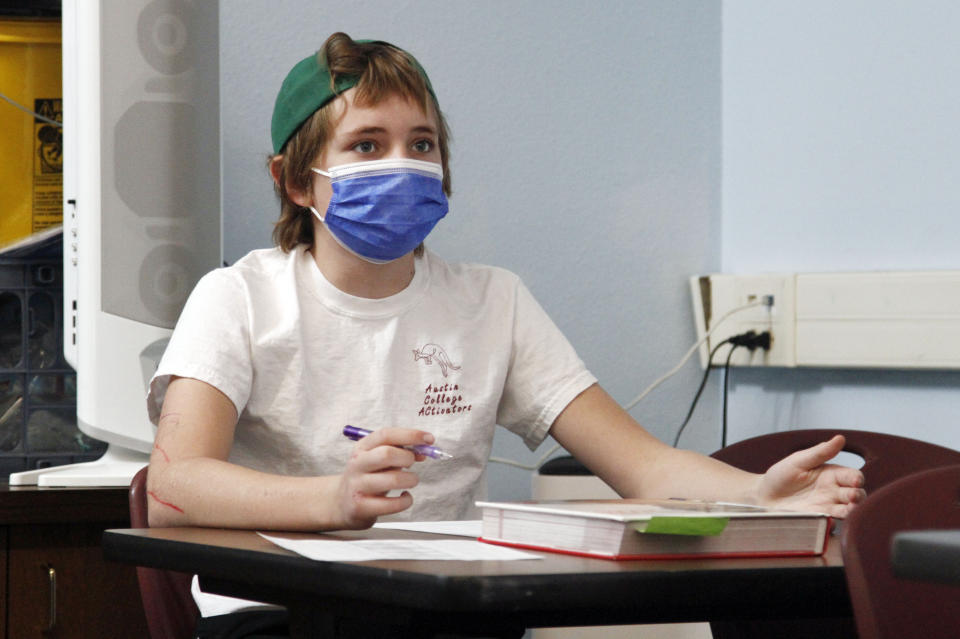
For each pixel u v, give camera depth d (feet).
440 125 9.61
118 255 10.91
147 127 10.98
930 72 12.83
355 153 9.13
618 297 14.94
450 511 9.20
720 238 15.55
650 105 15.23
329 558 5.15
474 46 14.33
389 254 9.12
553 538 5.66
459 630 5.11
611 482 9.24
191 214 11.12
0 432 12.10
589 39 14.92
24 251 12.18
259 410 8.87
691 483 8.40
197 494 7.04
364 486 6.24
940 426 12.66
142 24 10.98
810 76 14.24
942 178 12.69
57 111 12.34
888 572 5.27
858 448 8.84
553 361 9.78
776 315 14.07
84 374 10.89
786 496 7.49
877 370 13.29
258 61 13.33
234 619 7.73
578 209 14.78
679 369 15.14
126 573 10.09
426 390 9.27
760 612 5.65
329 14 13.67
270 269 9.46
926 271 12.68
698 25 15.49
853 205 13.67
